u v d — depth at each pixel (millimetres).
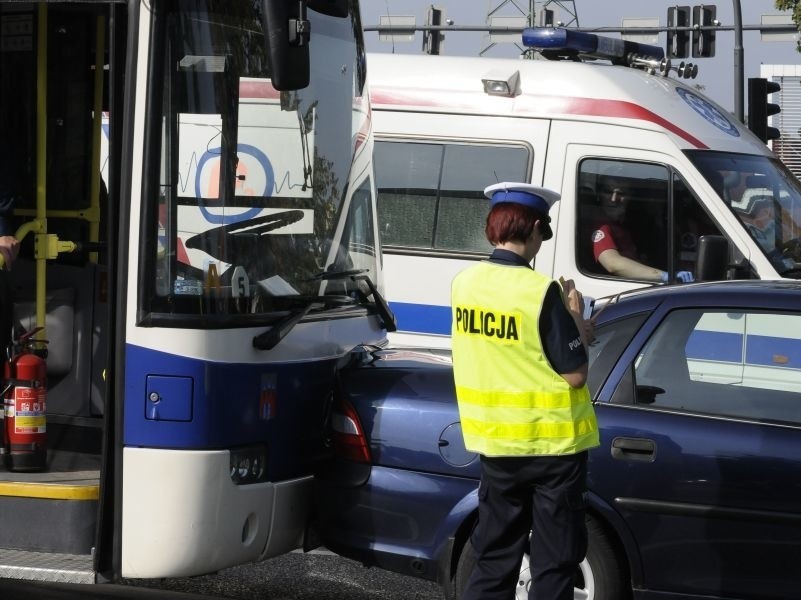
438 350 7797
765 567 6172
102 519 6059
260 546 6414
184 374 6016
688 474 6266
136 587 7949
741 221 10180
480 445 6031
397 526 6586
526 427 5914
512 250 6141
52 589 7750
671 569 6293
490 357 5992
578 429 5938
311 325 6805
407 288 10977
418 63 11180
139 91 6043
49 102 7461
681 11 30328
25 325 7395
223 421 6125
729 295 6562
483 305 6004
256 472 6383
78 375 7438
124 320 6043
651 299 6723
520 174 10648
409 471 6582
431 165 10953
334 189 7285
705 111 10922
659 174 10328
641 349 6594
